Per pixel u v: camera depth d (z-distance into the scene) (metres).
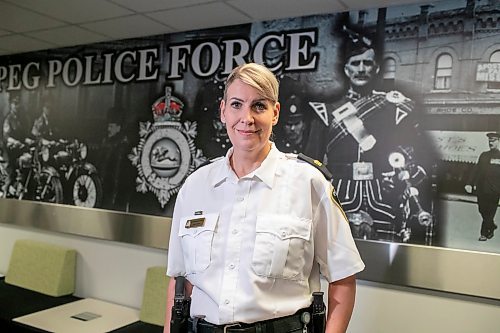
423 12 2.43
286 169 1.32
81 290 3.62
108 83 3.58
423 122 2.42
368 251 2.52
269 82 1.21
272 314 1.20
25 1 2.75
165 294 3.00
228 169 1.35
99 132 3.62
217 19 2.91
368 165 2.56
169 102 3.28
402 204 2.46
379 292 2.51
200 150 3.13
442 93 2.38
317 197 1.29
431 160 2.40
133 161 3.44
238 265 1.24
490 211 2.26
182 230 1.38
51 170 3.88
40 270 3.64
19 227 4.03
